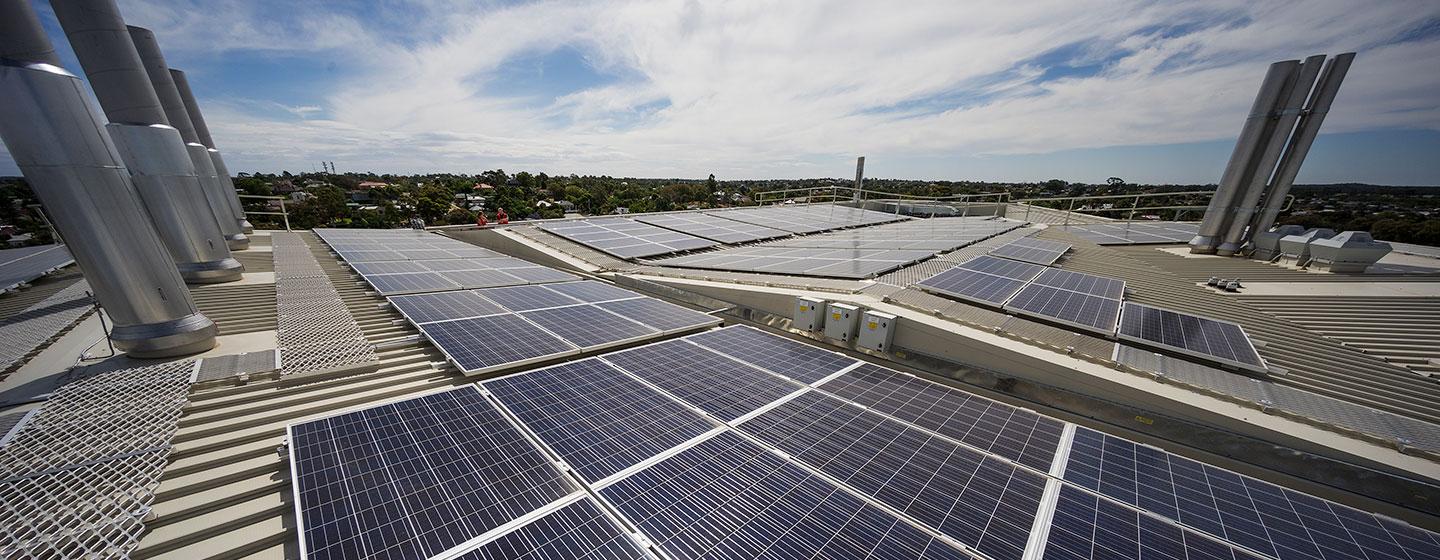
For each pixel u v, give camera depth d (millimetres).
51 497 8766
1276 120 30531
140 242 13961
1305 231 31328
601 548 7648
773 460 10312
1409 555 7887
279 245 38250
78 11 17641
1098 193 153500
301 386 13445
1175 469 10289
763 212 67688
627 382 14102
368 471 9336
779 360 16281
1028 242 34250
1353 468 10734
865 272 23625
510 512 8367
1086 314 17422
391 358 15820
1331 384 14086
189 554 8250
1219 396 12625
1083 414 13930
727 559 7516
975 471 10117
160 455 10031
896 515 8688
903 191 187750
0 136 11234
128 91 19828
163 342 14812
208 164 33844
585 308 21703
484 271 30609
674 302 25562
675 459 10219
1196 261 31891
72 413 11414
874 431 11688
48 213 12391
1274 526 8562
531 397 12898
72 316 19766
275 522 9281
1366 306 21328
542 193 199500
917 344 17047
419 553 7332
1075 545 8008
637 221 53969
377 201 164250
